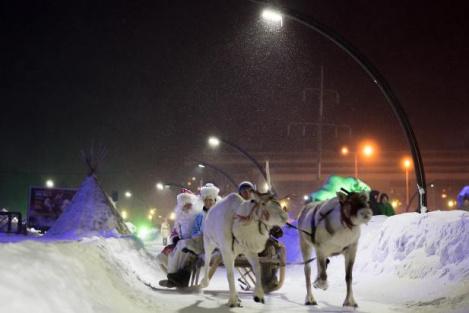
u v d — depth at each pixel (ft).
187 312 30.42
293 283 50.57
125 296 28.73
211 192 42.91
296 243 65.00
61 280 21.85
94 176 60.39
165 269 44.70
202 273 58.59
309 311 32.27
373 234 49.14
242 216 32.83
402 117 57.57
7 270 18.93
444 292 34.81
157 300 32.63
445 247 39.47
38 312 18.01
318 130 151.94
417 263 40.57
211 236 36.22
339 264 51.01
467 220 39.40
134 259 49.37
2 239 50.14
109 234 52.80
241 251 34.73
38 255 22.52
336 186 55.01
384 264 44.06
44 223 98.84
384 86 57.67
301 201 116.57
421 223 43.14
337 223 34.42
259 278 34.06
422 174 57.06
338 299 38.55
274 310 32.40
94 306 23.08
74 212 57.98
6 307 16.74
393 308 33.63
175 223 43.78
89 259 28.37
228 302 33.55
